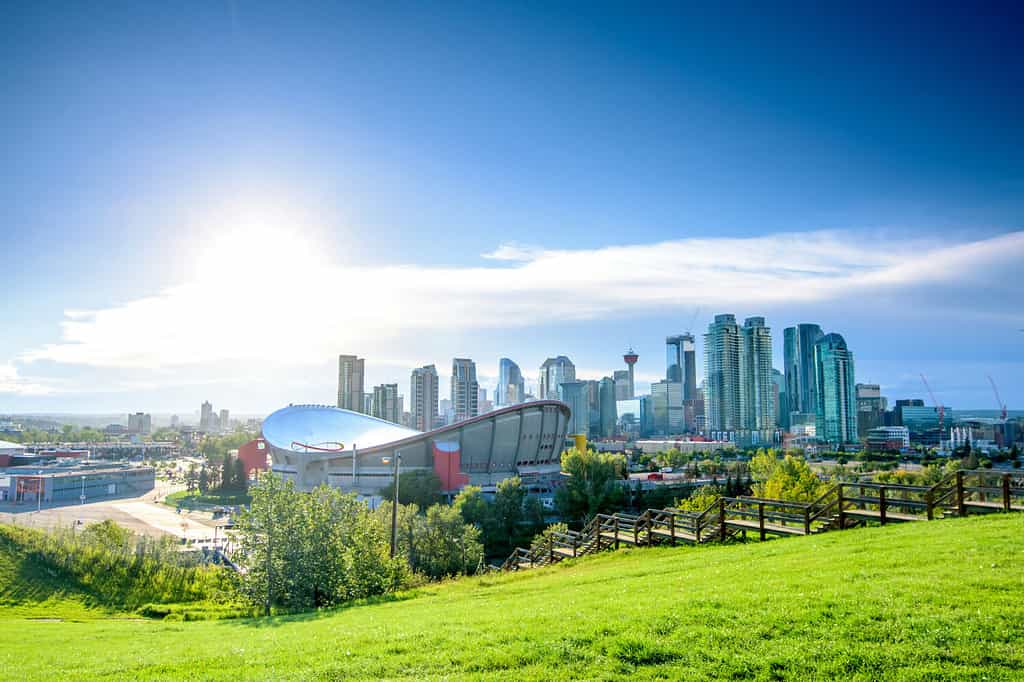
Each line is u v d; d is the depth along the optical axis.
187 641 25.03
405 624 20.44
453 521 76.31
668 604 17.73
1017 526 23.44
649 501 131.62
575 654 14.62
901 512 34.12
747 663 13.41
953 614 14.62
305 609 37.44
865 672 12.70
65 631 33.97
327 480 164.88
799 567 21.25
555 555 43.41
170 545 76.44
